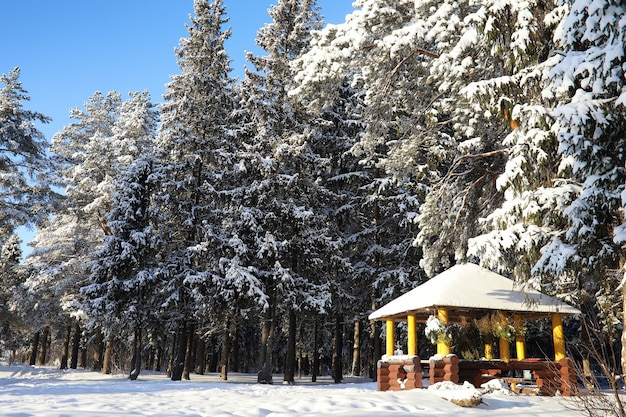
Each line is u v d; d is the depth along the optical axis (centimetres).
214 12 3088
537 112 1178
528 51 1277
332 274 3008
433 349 2855
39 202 3128
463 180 1842
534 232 1165
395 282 2859
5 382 2270
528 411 1079
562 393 1350
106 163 3784
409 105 1816
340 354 2927
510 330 1518
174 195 2866
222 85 3017
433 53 1620
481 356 1694
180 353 2731
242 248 2605
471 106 1652
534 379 1569
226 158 2784
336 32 1599
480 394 1137
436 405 1100
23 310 3459
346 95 3152
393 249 2892
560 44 1257
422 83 1738
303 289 2755
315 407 1041
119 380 2594
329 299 2666
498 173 1742
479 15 1288
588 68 1038
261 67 2862
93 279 2748
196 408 1069
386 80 1675
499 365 1485
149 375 3356
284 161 2741
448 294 1473
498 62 1561
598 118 1048
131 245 2675
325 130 3150
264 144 2812
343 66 1593
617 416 714
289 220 2703
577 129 1055
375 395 1212
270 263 2762
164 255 2880
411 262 2945
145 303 2777
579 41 1159
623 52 998
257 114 2772
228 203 2808
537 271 1144
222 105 3058
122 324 2814
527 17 1246
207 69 3003
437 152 1856
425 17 1545
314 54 1597
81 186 3719
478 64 1596
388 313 1625
